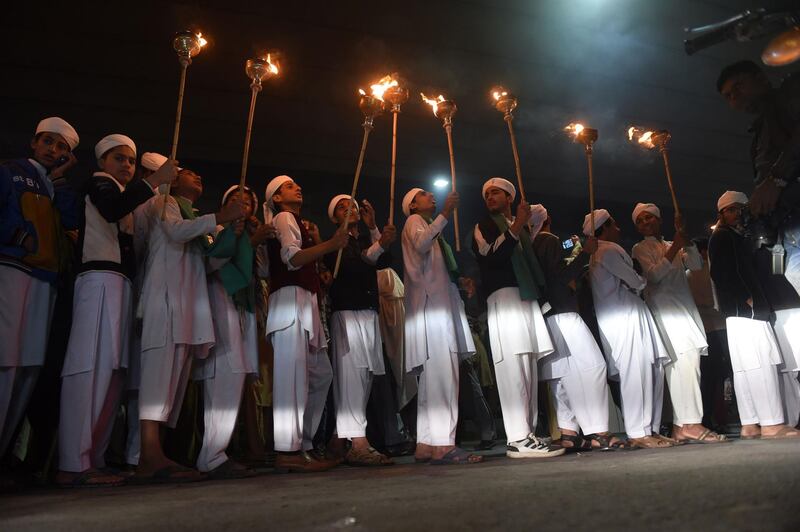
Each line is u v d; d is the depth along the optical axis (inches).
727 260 169.6
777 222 128.2
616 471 81.6
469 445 234.8
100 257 124.7
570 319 157.8
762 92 132.6
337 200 174.4
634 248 184.4
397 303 201.8
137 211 139.7
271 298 142.6
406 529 47.9
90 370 119.3
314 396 150.9
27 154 319.0
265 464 169.2
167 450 155.7
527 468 101.1
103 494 96.3
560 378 160.9
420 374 146.6
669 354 171.0
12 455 140.6
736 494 51.6
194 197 148.4
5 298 118.3
